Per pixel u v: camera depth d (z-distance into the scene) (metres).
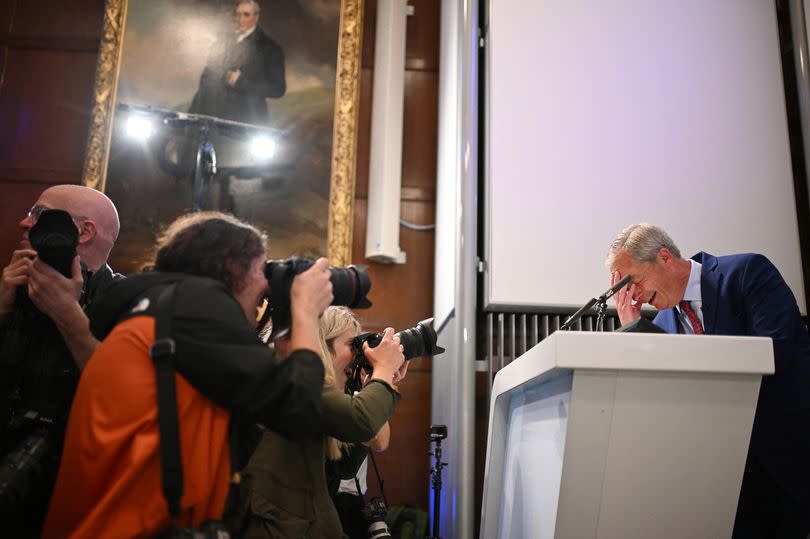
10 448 1.48
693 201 3.05
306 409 1.16
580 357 1.31
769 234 3.03
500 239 2.98
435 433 2.78
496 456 2.02
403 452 3.81
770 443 1.82
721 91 3.17
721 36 3.23
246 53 4.19
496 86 3.13
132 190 3.95
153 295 1.20
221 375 1.12
